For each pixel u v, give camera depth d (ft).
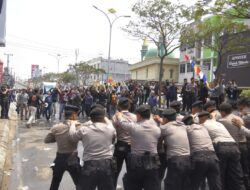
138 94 75.72
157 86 80.23
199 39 85.40
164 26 84.58
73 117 20.75
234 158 21.98
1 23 40.19
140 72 252.83
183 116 23.61
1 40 40.24
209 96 56.54
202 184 23.35
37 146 42.93
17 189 25.77
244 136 23.73
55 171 20.42
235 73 95.04
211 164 20.38
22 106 73.36
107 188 17.49
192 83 62.90
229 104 24.20
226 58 99.30
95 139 17.65
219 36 86.17
